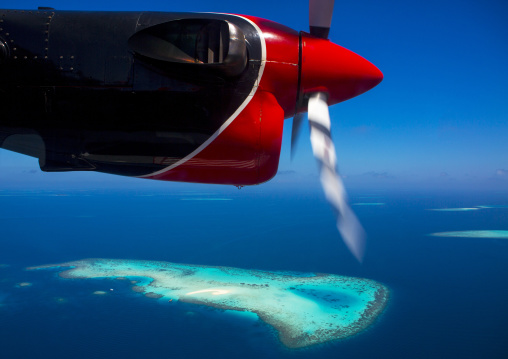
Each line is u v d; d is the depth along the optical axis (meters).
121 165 3.83
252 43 3.83
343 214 3.53
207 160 3.78
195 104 3.60
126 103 3.58
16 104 3.65
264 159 3.82
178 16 3.80
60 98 3.61
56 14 3.73
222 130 3.65
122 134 3.66
